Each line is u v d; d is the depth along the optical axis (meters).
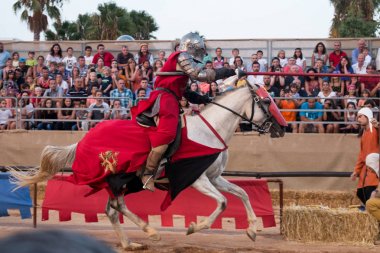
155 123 13.65
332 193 24.38
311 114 27.97
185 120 14.06
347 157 26.84
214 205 16.94
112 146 13.70
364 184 16.84
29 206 17.53
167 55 32.81
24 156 28.56
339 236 15.95
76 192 17.23
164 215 17.08
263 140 27.25
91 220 17.25
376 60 29.12
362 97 26.83
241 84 15.13
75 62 32.25
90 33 65.94
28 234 1.45
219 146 14.22
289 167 27.12
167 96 13.67
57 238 1.44
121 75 29.94
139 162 13.51
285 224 16.36
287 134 27.19
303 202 24.59
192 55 13.92
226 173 18.20
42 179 14.43
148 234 14.34
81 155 13.87
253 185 16.97
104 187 13.98
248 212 15.02
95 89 28.88
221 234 17.75
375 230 15.84
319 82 28.66
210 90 26.53
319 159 27.00
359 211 15.98
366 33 50.75
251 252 14.66
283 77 28.30
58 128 29.33
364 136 17.23
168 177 13.78
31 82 31.27
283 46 32.03
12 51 34.16
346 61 28.84
